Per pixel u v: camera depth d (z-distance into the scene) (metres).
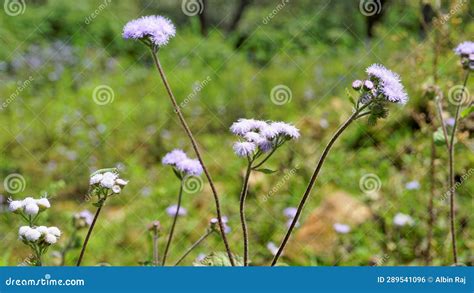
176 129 9.80
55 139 9.20
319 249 5.78
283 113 9.88
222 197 6.89
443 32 6.00
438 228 5.79
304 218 6.50
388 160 7.42
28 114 9.74
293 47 13.12
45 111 9.88
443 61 6.60
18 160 8.66
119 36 13.71
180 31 15.31
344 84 10.77
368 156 7.66
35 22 14.26
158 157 8.91
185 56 12.97
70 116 9.63
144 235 6.26
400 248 5.64
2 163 8.45
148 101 10.27
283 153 7.57
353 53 12.41
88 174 8.37
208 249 5.91
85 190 8.11
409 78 7.46
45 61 12.15
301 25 13.95
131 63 12.86
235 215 6.52
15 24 13.78
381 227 6.05
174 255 5.77
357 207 6.21
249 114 10.02
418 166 6.54
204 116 10.00
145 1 16.09
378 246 5.83
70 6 14.85
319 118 8.91
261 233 6.09
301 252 5.76
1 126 9.28
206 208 6.82
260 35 13.83
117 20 14.84
